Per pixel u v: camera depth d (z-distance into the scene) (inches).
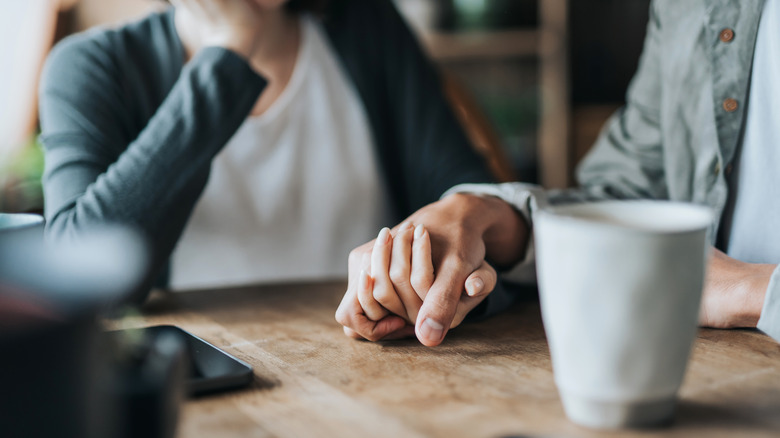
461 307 25.0
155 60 48.5
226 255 52.5
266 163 53.6
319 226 55.1
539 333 24.8
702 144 34.3
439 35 112.5
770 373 19.4
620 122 40.8
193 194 35.6
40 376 10.3
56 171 39.1
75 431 10.7
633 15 109.1
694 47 34.7
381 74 55.2
